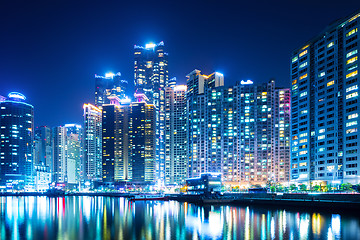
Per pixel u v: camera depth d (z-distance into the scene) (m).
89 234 82.06
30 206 184.50
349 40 174.88
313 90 196.75
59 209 159.50
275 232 80.56
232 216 115.81
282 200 152.38
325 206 127.81
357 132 164.88
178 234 80.38
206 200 189.50
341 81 177.88
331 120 181.38
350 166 166.75
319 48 194.38
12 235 81.69
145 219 110.75
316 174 187.50
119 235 80.25
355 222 93.75
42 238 77.69
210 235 78.50
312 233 78.25
